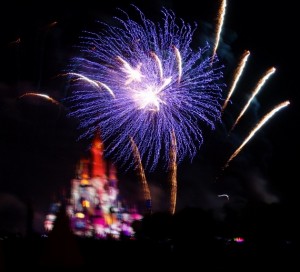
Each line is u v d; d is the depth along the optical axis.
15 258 25.50
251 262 26.31
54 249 22.80
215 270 25.06
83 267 23.17
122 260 26.09
